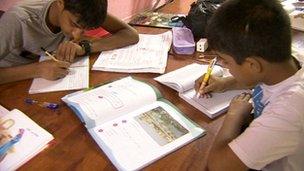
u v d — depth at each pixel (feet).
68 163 2.53
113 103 3.07
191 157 2.59
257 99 2.62
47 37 4.38
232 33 2.20
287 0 5.68
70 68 3.90
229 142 2.43
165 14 5.72
